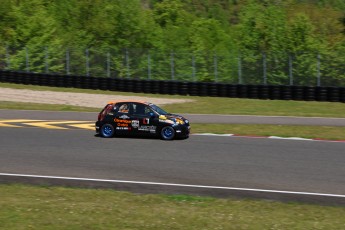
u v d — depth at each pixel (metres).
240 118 38.47
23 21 76.69
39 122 34.75
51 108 42.84
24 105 44.16
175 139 29.08
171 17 104.81
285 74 58.44
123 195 17.33
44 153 24.67
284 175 20.88
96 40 82.88
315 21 110.00
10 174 20.16
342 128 33.34
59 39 76.38
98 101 48.22
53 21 78.75
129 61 63.44
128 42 83.44
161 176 20.55
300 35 84.12
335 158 24.23
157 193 17.75
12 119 36.06
